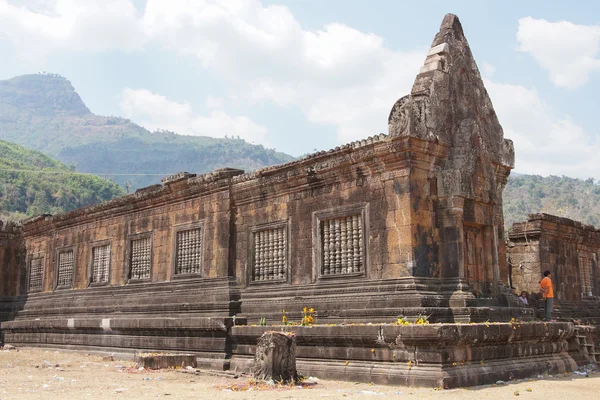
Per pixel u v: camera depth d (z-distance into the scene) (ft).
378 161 53.21
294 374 44.86
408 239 50.49
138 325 69.67
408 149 51.11
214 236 69.62
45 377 50.31
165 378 49.60
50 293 96.73
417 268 50.29
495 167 61.31
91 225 90.94
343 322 52.80
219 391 40.24
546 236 84.12
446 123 55.26
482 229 58.13
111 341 74.74
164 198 77.10
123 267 82.79
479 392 38.40
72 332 81.87
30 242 105.91
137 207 81.92
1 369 57.98
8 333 95.04
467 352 43.04
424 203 52.19
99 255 88.63
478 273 56.75
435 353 41.16
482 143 56.75
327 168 57.16
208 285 68.64
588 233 91.56
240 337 58.29
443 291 51.39
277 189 63.16
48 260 99.50
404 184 51.52
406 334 42.11
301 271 59.47
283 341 44.57
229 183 68.44
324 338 48.19
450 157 55.36
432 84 54.29
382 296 50.83
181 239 74.90
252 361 55.88
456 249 52.19
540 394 37.86
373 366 44.57
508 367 45.39
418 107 52.54
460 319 48.75
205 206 71.67
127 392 40.04
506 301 57.11
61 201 365.61
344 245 56.18
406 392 38.50
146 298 76.18
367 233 53.93
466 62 59.72
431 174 53.52
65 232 96.58
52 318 92.53
